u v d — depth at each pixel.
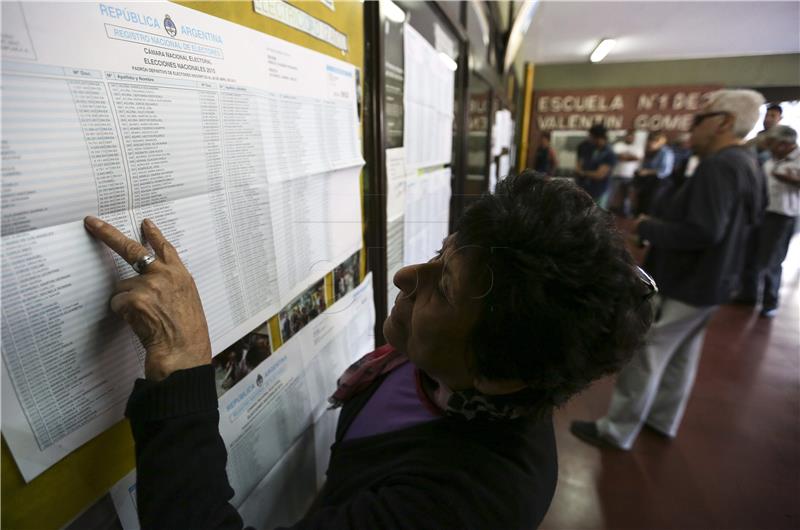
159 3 0.38
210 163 0.46
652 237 1.56
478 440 0.51
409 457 0.52
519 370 0.42
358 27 0.75
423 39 1.07
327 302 0.76
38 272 0.31
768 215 3.06
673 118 5.74
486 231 0.41
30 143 0.30
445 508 0.44
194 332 0.40
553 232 0.39
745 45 4.74
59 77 0.31
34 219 0.30
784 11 3.38
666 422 1.90
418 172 1.11
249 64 0.50
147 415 0.37
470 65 1.64
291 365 0.67
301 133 0.61
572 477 1.70
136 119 0.37
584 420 2.03
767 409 2.12
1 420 0.30
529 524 0.47
